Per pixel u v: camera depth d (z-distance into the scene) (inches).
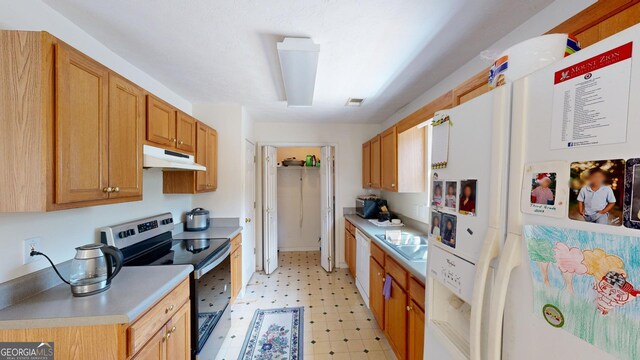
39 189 38.7
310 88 86.8
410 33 59.0
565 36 28.9
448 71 79.6
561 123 21.1
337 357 77.0
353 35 60.0
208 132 104.3
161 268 60.0
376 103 113.7
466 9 50.6
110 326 39.6
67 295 45.9
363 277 108.8
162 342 50.0
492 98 28.1
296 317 99.1
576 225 20.0
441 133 39.6
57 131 40.2
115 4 49.9
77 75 43.9
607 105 18.1
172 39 62.5
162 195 93.1
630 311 16.7
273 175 150.6
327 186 149.3
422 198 104.5
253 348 81.4
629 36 17.0
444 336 37.4
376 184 126.6
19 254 44.9
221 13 52.5
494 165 27.4
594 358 18.6
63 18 53.6
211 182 107.8
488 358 25.4
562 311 20.6
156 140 69.6
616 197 17.6
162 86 91.5
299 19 54.2
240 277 111.8
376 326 93.0
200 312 67.1
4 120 38.4
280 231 192.2
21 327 38.1
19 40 38.4
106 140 50.6
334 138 155.5
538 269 22.5
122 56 70.9
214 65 76.3
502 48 60.3
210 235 98.5
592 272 18.8
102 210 64.7
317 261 167.3
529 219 23.8
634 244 16.5
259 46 65.7
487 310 28.1
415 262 63.2
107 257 49.5
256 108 122.4
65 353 39.2
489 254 26.9
